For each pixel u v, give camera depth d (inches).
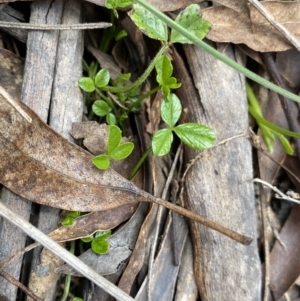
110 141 10.1
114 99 11.4
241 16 11.4
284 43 11.5
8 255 10.2
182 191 11.3
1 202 9.8
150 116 11.2
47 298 10.5
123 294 10.0
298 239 11.7
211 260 11.1
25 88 10.6
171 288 11.1
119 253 10.9
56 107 10.7
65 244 10.9
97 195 10.3
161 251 11.1
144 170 11.2
